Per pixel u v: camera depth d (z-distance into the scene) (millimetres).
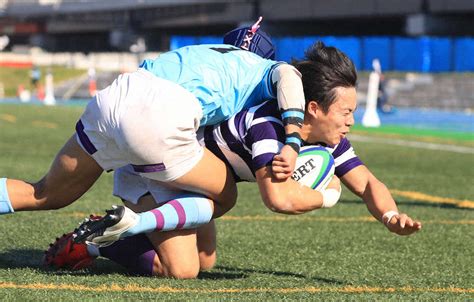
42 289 14188
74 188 15836
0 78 197500
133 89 14812
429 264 18969
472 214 28031
